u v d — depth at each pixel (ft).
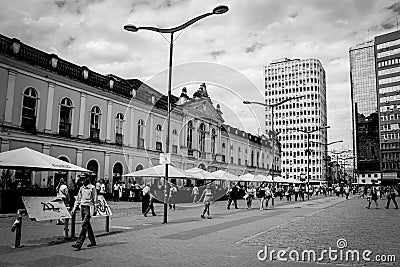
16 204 57.31
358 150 377.50
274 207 88.02
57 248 29.12
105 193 94.02
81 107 94.68
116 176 104.17
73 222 33.68
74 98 92.79
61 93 89.10
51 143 85.56
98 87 98.94
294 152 235.61
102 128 101.04
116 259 25.16
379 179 331.98
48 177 83.71
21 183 73.72
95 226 43.88
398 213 70.90
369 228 44.14
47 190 63.26
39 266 23.00
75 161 92.17
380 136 332.80
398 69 323.57
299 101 215.72
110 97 103.65
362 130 379.96
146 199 61.57
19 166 51.03
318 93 233.55
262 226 45.83
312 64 234.79
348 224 48.88
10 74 76.54
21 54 78.48
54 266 23.02
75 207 31.68
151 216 58.03
